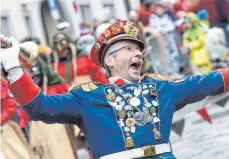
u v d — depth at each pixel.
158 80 8.72
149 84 8.66
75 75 18.31
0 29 38.59
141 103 8.52
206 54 27.84
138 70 8.70
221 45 27.16
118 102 8.50
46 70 16.73
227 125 17.05
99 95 8.51
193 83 8.69
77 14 46.19
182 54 29.69
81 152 19.25
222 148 15.80
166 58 29.66
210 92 8.72
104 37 8.73
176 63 29.77
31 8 41.44
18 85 8.07
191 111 16.72
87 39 24.66
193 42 28.08
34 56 8.17
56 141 15.97
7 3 39.31
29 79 8.14
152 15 31.73
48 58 19.02
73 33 45.50
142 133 8.41
